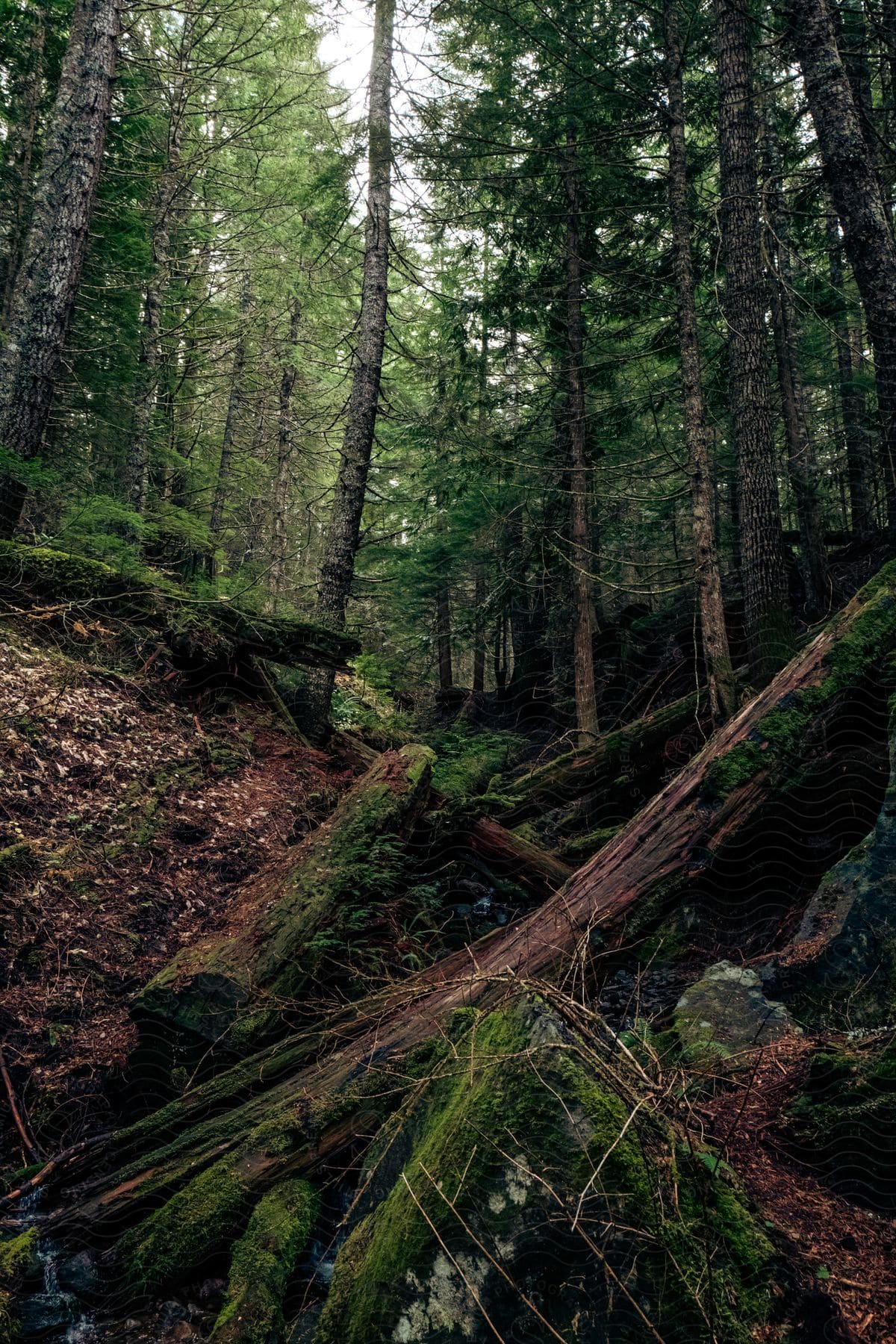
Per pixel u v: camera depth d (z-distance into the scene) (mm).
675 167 8422
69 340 10383
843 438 12312
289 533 21828
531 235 11070
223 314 16453
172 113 12477
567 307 11141
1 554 7371
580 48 9297
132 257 11875
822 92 6559
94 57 8453
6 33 11977
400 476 16641
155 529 9703
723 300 8367
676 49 8648
